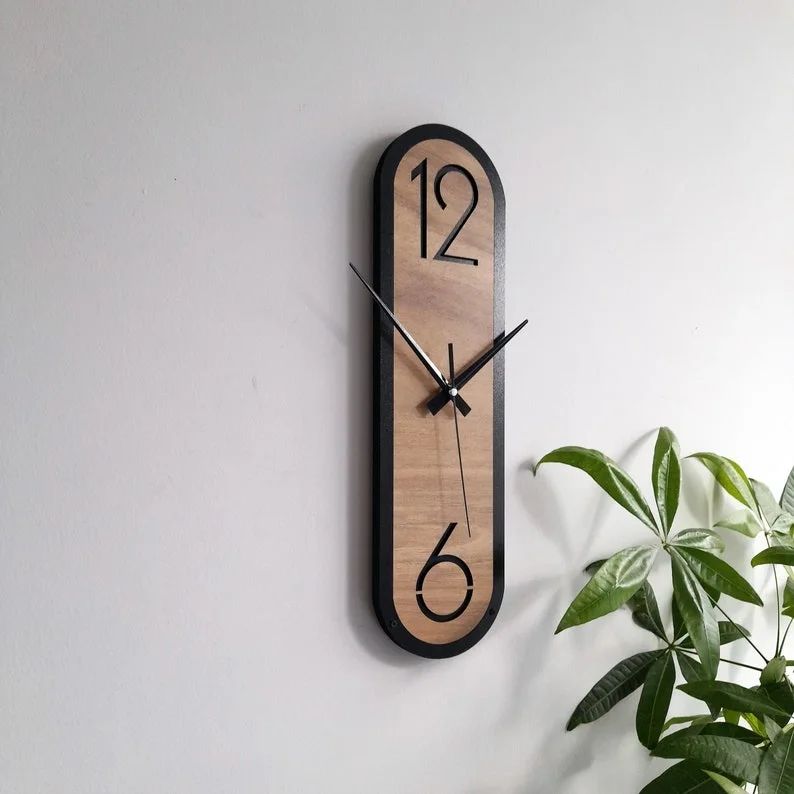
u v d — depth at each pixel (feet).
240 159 3.58
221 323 3.52
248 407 3.57
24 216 3.12
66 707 3.14
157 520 3.35
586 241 4.68
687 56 5.18
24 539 3.09
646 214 4.96
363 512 3.87
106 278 3.27
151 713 3.32
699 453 4.92
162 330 3.38
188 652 3.40
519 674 4.34
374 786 3.86
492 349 4.15
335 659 3.76
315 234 3.77
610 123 4.81
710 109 5.30
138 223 3.34
